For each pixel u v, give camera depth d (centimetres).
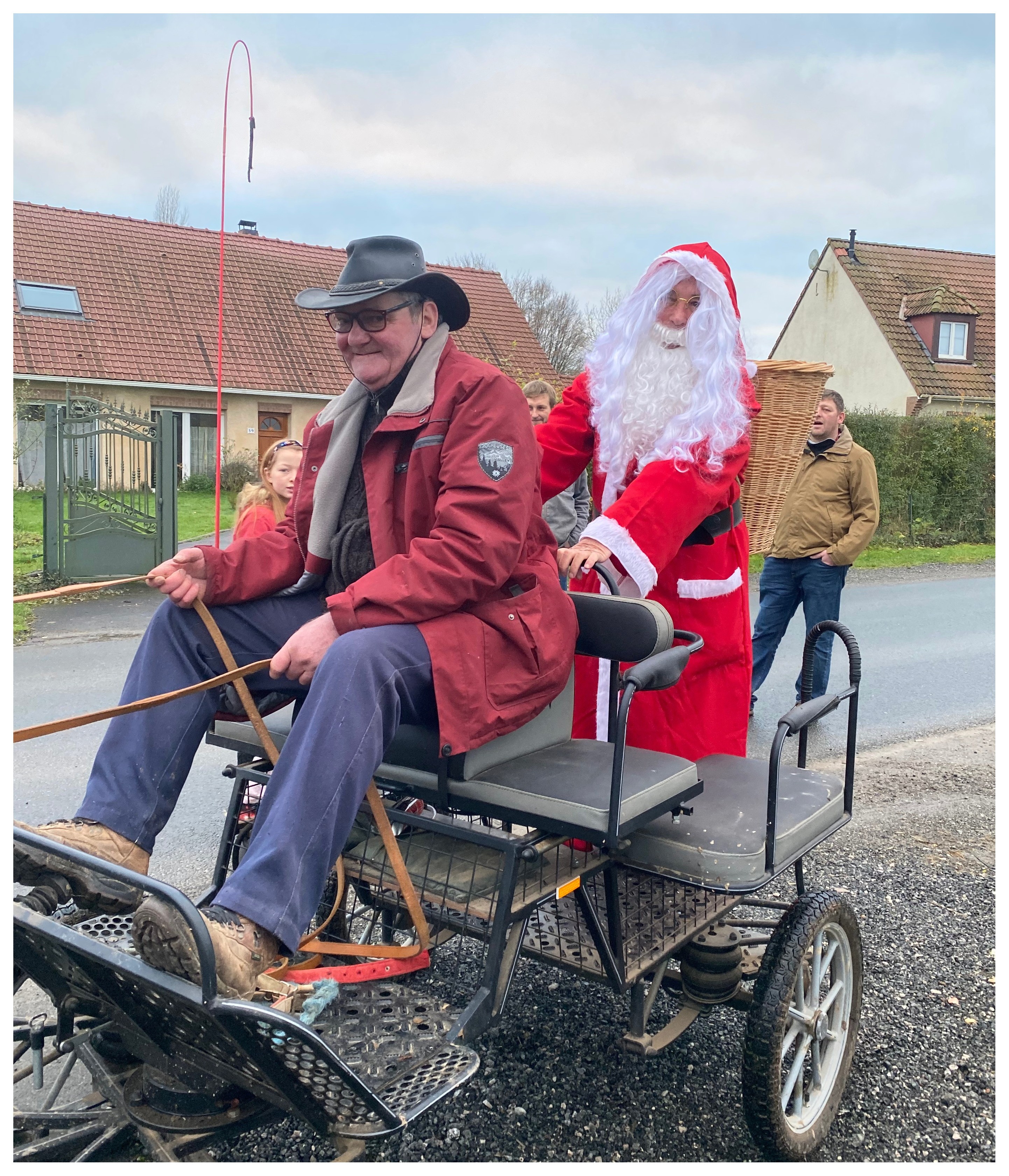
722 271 321
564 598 248
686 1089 268
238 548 262
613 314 339
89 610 941
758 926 275
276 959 193
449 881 228
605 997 313
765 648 673
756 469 364
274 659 221
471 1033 200
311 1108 178
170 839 419
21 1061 260
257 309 2255
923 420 1778
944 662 841
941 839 447
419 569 220
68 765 498
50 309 2027
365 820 252
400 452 245
